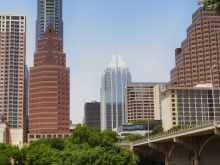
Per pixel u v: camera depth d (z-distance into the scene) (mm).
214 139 110438
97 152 138125
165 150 150500
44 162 144250
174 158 150500
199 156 121375
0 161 142875
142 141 167250
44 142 198750
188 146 122062
